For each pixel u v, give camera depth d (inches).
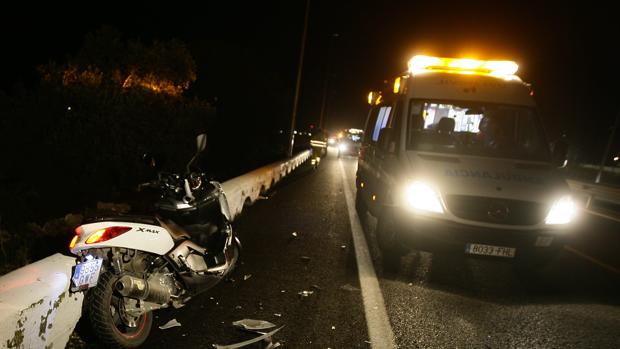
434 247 224.7
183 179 166.2
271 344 148.3
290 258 247.4
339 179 687.1
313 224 339.3
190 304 177.3
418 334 166.2
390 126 284.4
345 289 206.1
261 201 426.9
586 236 402.0
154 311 169.3
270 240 283.6
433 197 222.5
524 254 222.1
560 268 274.2
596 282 250.2
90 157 341.7
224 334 154.8
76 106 345.1
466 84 284.4
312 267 234.5
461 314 188.2
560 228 223.6
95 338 139.3
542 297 217.8
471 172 232.5
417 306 192.4
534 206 221.1
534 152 264.7
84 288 121.2
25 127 313.9
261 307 179.0
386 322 174.1
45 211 279.1
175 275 155.2
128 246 134.0
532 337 171.9
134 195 327.9
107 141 355.6
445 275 237.8
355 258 256.2
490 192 220.2
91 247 129.1
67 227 229.8
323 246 277.6
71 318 128.7
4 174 295.0
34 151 310.3
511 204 219.8
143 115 406.6
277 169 557.3
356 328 167.2
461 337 167.0
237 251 209.2
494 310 195.9
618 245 368.5
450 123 263.7
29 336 109.0
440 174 229.6
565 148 256.4
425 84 281.6
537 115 277.0
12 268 177.3
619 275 270.1
